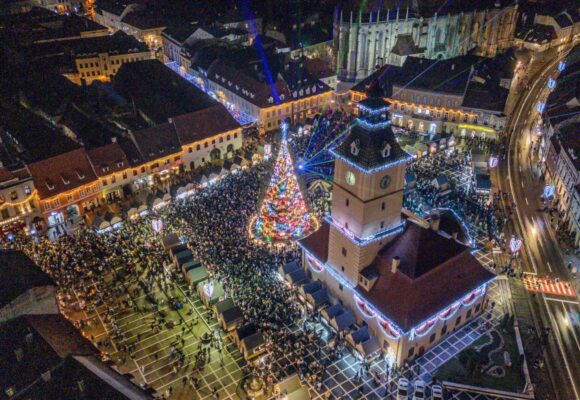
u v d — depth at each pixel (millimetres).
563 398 68812
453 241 78250
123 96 160250
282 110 149875
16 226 103312
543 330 78750
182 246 94312
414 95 146375
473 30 197875
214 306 81812
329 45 192000
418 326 71000
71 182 108875
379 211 74250
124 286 88312
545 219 107312
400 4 179375
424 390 68812
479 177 114375
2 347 64000
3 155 110375
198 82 178625
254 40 184750
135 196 118875
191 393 70375
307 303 84062
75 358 59938
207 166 131500
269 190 97750
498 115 135125
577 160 103688
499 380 71250
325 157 129500
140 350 77000
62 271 90500
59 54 188500
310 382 71750
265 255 94188
